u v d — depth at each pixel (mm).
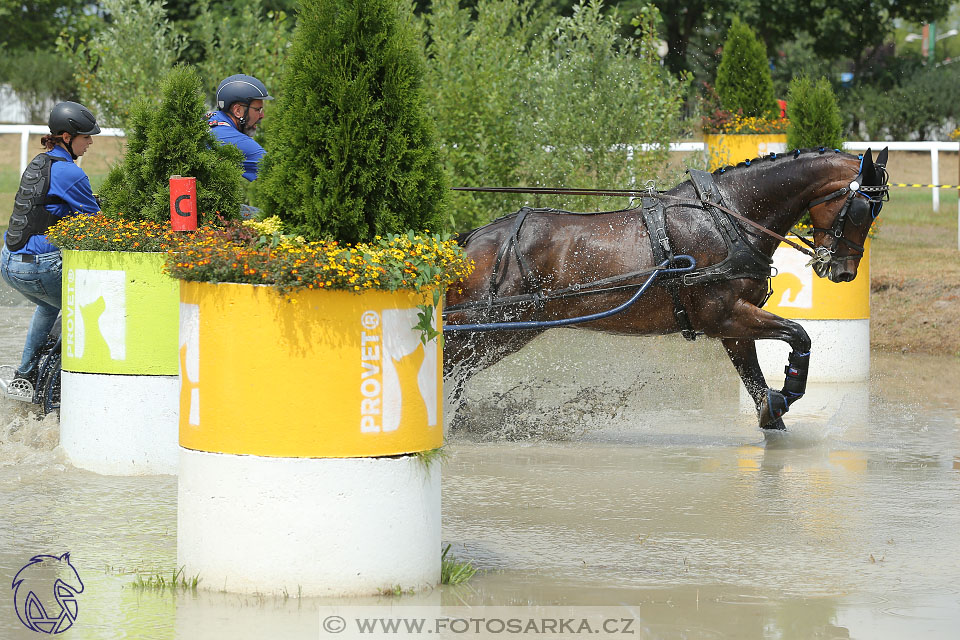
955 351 20844
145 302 10969
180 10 40469
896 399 16281
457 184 19312
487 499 10352
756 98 28016
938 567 8320
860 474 11492
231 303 7199
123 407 11016
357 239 8273
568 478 11234
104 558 8250
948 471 11648
